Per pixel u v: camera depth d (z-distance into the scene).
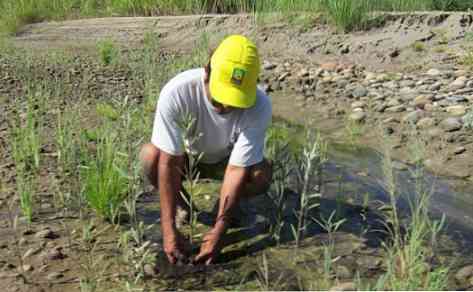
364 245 2.98
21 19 9.34
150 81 5.23
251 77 2.54
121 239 2.84
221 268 2.76
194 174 3.20
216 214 3.24
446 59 6.25
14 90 5.59
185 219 3.15
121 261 2.79
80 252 2.86
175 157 2.70
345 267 2.77
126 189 3.23
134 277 2.67
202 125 2.78
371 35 7.06
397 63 6.39
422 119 4.69
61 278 2.66
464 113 4.76
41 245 2.91
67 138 4.10
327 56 6.86
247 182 2.85
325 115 5.08
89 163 3.41
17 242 2.90
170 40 8.05
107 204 3.13
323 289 2.57
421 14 7.04
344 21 7.22
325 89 5.70
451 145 4.27
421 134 4.48
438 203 3.50
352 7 7.20
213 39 7.72
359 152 4.28
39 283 2.62
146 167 2.86
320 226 3.15
